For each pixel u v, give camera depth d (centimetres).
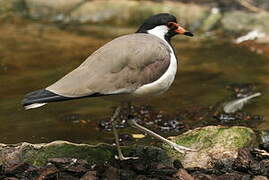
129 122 941
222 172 894
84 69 860
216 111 1225
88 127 1144
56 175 865
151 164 895
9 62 1508
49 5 1872
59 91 833
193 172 890
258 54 1594
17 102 1256
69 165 900
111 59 862
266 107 1241
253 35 1720
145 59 873
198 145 959
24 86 1345
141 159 917
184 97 1300
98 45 1655
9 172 880
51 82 1370
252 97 1292
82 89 839
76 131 1124
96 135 1107
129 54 867
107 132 1122
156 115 1207
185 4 1867
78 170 873
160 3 1867
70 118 1184
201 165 917
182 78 1416
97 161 926
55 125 1150
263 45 1659
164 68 888
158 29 945
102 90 848
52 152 934
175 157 934
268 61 1537
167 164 920
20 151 932
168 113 1216
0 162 918
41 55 1563
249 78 1411
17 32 1734
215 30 1769
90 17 1833
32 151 934
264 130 1113
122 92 862
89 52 1595
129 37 898
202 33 1758
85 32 1755
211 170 894
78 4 1869
